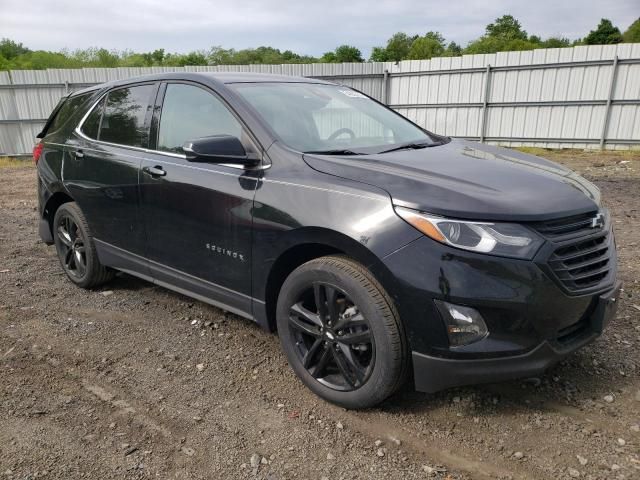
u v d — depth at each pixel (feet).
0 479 7.63
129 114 13.20
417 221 7.97
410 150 10.85
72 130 14.99
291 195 9.30
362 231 8.30
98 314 13.55
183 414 9.20
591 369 10.31
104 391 9.98
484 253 7.66
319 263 9.03
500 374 7.91
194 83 11.82
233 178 10.27
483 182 8.80
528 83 53.52
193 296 11.84
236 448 8.29
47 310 13.82
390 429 8.70
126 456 8.12
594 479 7.44
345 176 9.02
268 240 9.61
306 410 9.27
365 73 61.46
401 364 8.40
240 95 11.04
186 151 9.66
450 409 9.19
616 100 49.55
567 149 52.90
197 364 10.94
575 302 8.17
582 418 8.82
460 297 7.66
